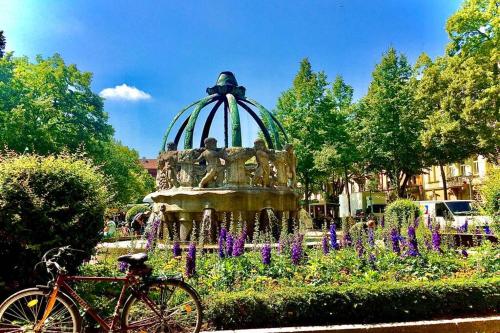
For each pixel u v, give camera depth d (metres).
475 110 24.73
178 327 4.97
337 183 47.62
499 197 8.98
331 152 32.34
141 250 10.20
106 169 36.06
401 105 34.25
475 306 6.09
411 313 5.91
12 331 4.64
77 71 33.84
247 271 7.37
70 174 6.29
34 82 31.55
